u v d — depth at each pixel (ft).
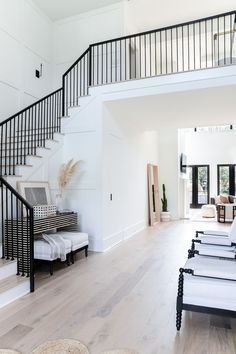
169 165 31.60
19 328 7.72
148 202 27.20
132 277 11.96
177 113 18.80
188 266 8.16
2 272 10.27
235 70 13.56
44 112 18.93
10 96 18.02
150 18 23.03
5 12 17.75
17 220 11.16
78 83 20.83
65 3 20.83
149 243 18.79
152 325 7.91
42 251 12.23
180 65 28.71
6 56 17.75
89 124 16.78
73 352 6.56
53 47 23.16
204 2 21.01
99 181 16.43
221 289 7.26
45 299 9.65
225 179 42.65
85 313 8.63
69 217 15.16
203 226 26.55
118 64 21.02
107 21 21.52
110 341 7.08
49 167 16.26
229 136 42.34
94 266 13.52
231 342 7.09
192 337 7.30
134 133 23.07
